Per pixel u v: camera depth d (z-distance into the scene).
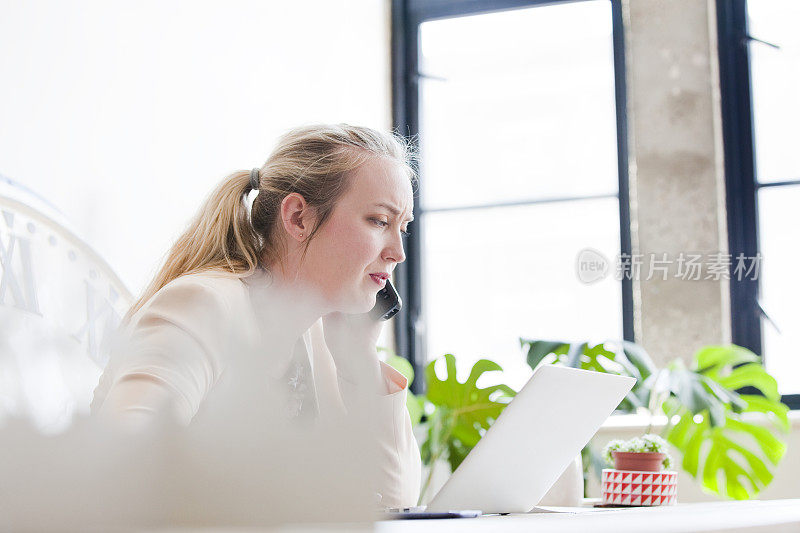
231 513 0.16
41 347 0.17
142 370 0.91
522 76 3.96
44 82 2.23
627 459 1.60
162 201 2.66
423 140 4.07
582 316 3.70
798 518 0.34
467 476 1.13
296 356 1.42
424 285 3.97
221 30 3.01
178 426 0.16
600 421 1.26
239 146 3.07
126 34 2.56
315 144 1.46
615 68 3.80
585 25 3.90
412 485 1.56
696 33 3.60
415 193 4.01
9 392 0.16
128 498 0.15
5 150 2.09
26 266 1.79
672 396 3.10
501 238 3.88
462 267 3.92
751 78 3.63
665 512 0.40
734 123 3.61
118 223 2.45
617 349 3.22
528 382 1.12
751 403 3.06
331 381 1.55
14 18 2.15
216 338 1.08
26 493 0.14
